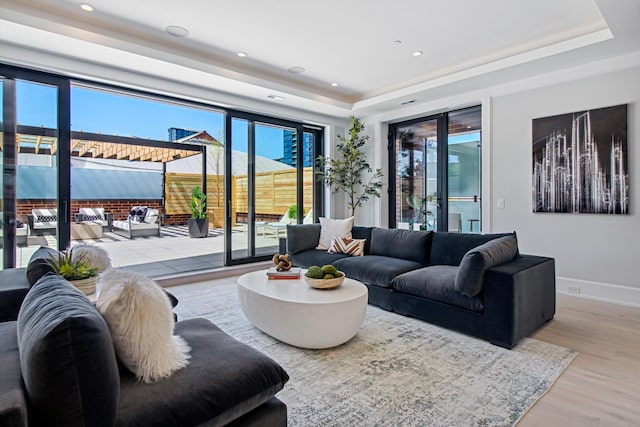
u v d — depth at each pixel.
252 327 2.95
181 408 1.13
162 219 9.30
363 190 6.33
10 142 3.52
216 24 3.33
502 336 2.54
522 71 3.98
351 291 2.71
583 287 3.82
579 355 2.42
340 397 1.91
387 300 3.36
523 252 4.26
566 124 3.89
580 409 1.81
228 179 5.18
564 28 3.39
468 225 5.12
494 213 4.52
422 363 2.31
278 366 1.44
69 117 3.80
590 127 3.73
